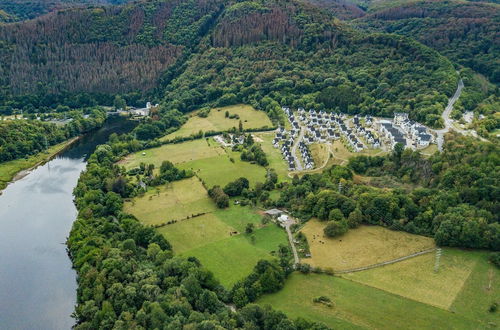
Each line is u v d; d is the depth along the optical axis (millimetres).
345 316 191875
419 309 195125
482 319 189125
